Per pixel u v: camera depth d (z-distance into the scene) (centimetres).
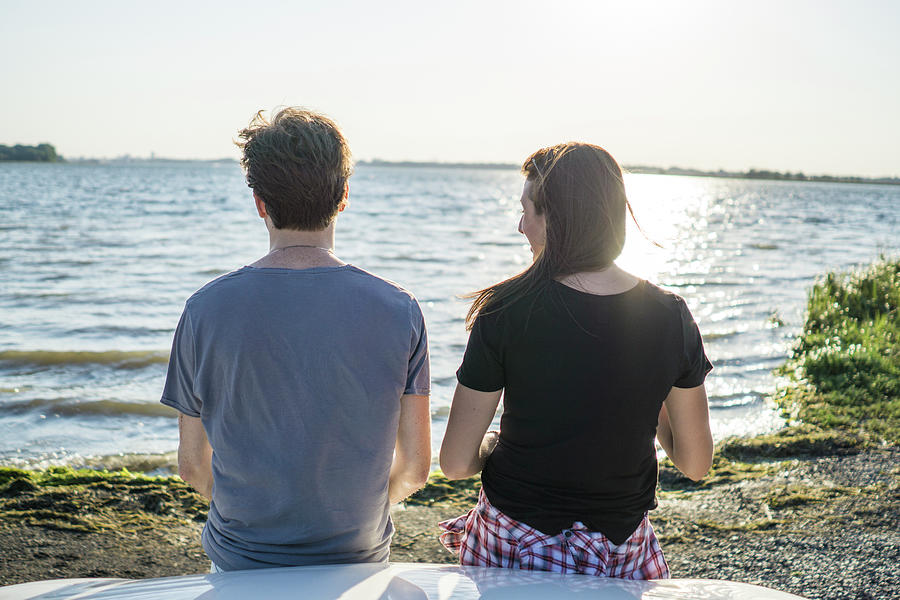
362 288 158
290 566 158
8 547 328
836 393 675
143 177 15400
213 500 171
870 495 409
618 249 161
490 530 169
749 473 461
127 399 710
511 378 159
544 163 162
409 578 147
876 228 5072
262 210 163
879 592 295
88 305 1348
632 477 163
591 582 149
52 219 3881
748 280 1923
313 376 153
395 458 178
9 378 795
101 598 134
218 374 153
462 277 1958
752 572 319
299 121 159
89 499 393
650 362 156
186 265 2064
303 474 157
